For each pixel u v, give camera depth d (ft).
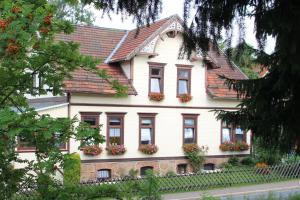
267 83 25.45
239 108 28.27
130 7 20.38
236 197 58.44
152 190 24.08
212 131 83.30
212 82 84.69
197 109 81.92
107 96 72.90
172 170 78.54
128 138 74.84
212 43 21.58
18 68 15.17
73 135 14.76
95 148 70.18
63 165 13.87
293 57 20.45
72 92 68.69
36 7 14.57
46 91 16.58
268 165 77.92
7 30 13.29
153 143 77.41
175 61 79.51
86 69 15.70
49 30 14.55
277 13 19.88
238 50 21.34
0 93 15.56
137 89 75.82
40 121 13.11
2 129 12.91
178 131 79.87
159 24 77.36
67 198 15.30
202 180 66.54
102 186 16.25
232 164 82.94
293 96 24.81
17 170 15.80
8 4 13.57
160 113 78.07
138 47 74.59
